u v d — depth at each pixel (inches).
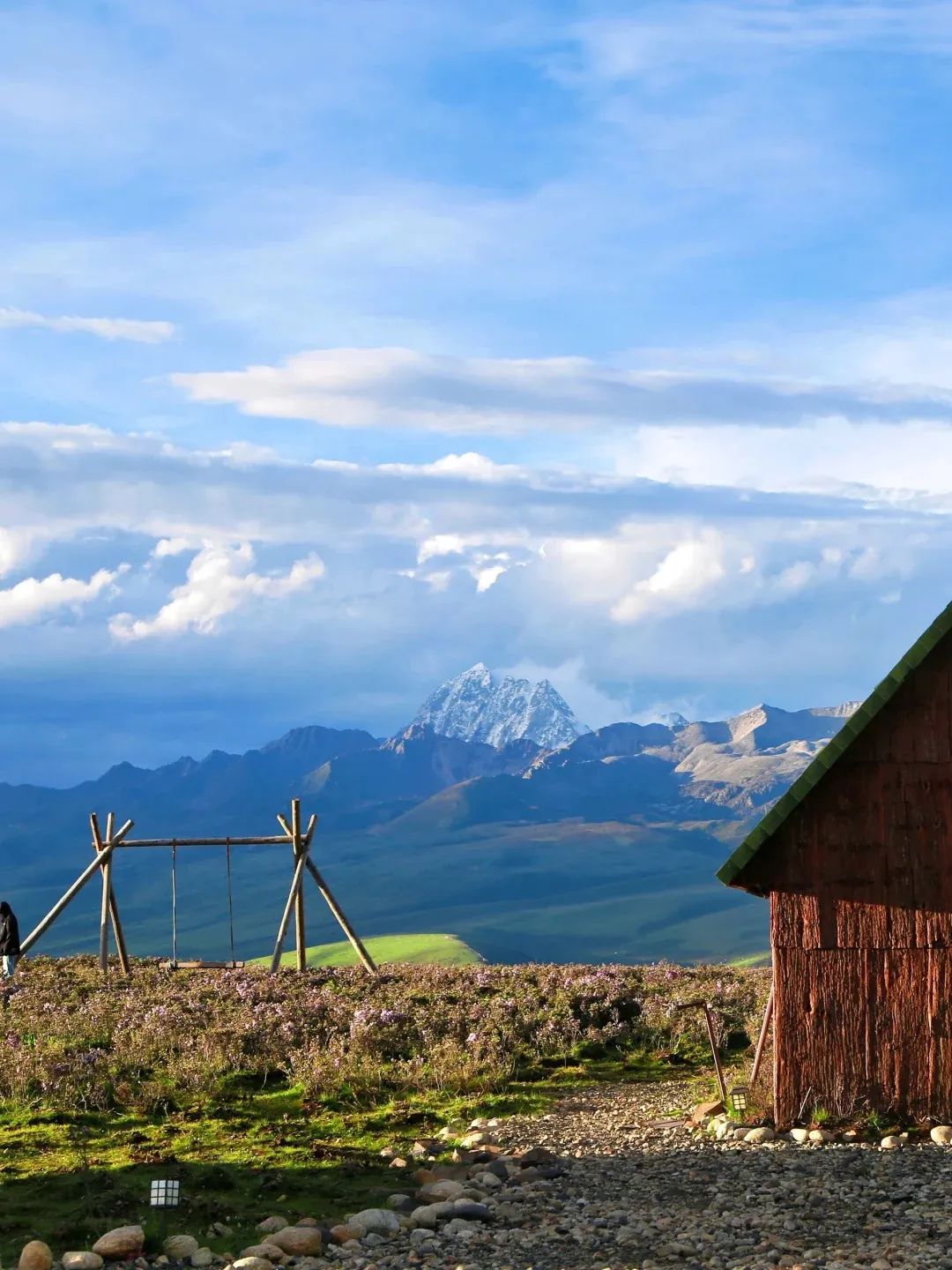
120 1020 1092.5
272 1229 580.4
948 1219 567.5
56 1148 751.1
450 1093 920.3
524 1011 1148.5
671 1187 650.2
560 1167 698.2
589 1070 1002.7
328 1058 949.2
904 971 763.4
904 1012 761.0
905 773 773.3
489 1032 1065.5
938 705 775.7
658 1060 1034.1
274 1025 1064.8
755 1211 594.9
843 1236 550.9
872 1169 663.1
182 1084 913.5
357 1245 559.5
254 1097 895.1
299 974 1493.6
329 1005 1166.3
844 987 765.9
